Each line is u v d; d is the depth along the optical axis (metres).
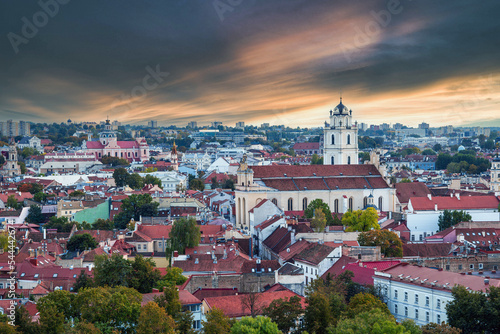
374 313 156.50
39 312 173.12
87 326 156.50
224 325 163.62
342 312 171.38
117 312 168.88
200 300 194.75
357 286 197.12
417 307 184.12
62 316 171.62
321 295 173.00
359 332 149.88
